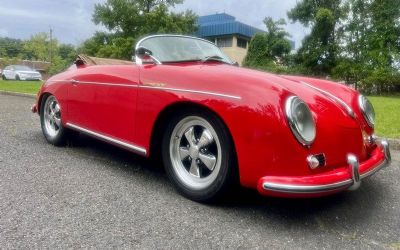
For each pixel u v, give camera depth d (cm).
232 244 197
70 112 347
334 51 3177
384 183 314
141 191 267
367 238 212
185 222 220
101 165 327
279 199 263
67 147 385
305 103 214
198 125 246
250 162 214
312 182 201
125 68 289
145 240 196
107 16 3372
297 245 200
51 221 212
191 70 249
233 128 218
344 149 225
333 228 223
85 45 3494
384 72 2856
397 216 244
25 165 315
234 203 252
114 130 295
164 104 251
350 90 286
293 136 204
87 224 211
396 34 3020
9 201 237
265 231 215
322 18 3053
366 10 3117
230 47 4175
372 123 270
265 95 212
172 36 340
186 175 257
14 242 187
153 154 275
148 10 3434
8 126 494
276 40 3344
